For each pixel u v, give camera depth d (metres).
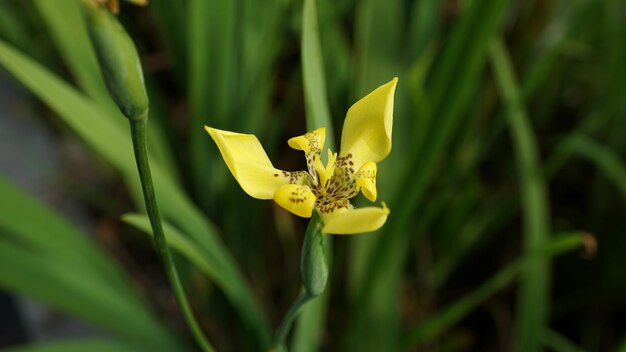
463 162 0.67
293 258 0.67
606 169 0.59
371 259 0.53
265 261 0.72
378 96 0.34
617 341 0.70
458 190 0.66
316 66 0.40
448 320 0.54
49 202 0.73
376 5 0.56
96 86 0.52
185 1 0.59
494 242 0.75
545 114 0.74
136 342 0.52
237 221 0.63
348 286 0.63
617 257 0.68
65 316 0.66
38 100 0.80
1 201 0.48
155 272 0.75
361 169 0.34
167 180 0.49
